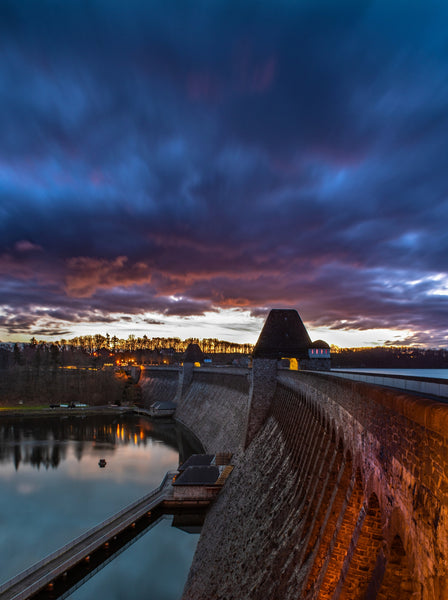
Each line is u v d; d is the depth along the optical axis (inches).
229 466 2549.2
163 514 2325.3
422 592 386.3
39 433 4729.3
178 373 6304.1
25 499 2623.0
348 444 856.3
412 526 423.5
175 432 4690.0
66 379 7755.9
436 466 358.9
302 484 1275.8
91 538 1921.8
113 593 1617.9
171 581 1692.9
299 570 966.4
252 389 2696.9
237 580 1323.8
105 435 4549.7
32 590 1549.0
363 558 631.8
